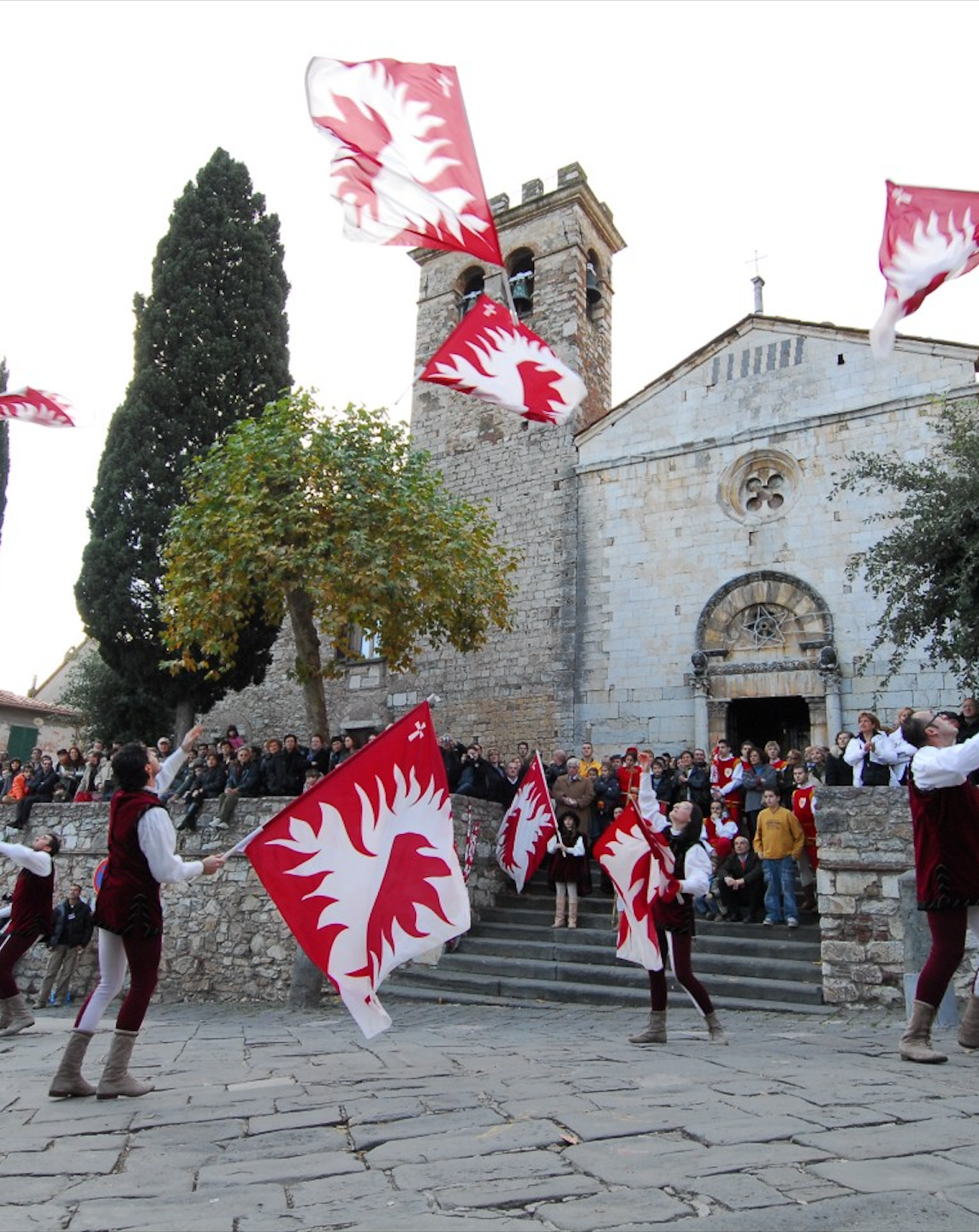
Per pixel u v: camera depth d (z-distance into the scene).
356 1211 3.16
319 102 6.20
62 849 16.61
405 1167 3.67
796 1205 3.05
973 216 5.41
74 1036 5.40
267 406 17.05
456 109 6.55
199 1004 14.12
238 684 22.33
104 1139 4.34
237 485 16.05
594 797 15.09
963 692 16.98
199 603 15.95
